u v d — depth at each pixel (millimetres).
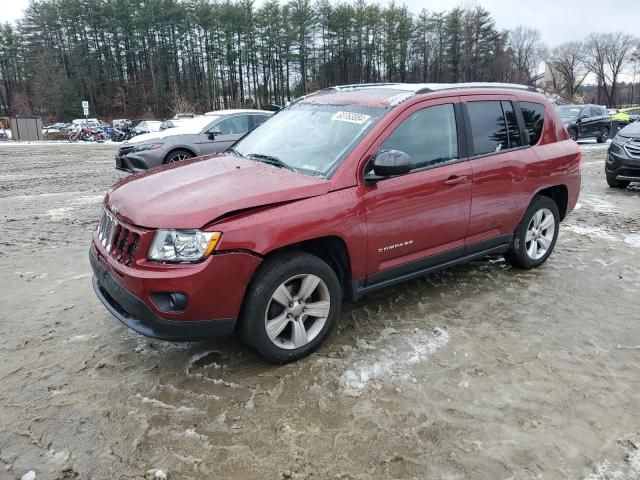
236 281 2922
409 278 3895
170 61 75188
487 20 74750
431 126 3857
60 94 71750
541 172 4637
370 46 70750
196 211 2863
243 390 3000
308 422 2719
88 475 2361
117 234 3127
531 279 4766
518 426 2699
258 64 72312
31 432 2643
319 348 3461
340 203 3256
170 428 2672
